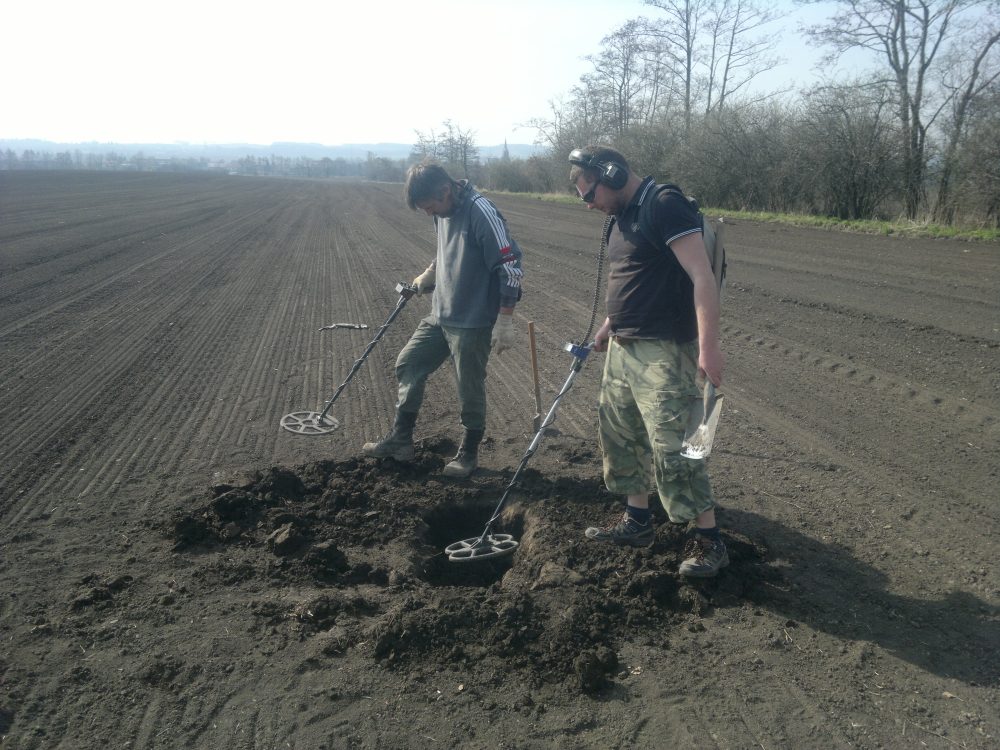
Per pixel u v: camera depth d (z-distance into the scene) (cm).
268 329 823
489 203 397
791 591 329
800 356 691
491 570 388
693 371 331
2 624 302
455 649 289
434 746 244
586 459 470
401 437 453
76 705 261
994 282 989
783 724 252
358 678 276
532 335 504
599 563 350
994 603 319
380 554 366
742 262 1227
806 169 2047
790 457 471
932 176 1834
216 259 1380
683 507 321
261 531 378
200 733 249
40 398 578
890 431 511
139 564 348
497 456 478
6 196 2948
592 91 3956
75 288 1053
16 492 417
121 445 486
